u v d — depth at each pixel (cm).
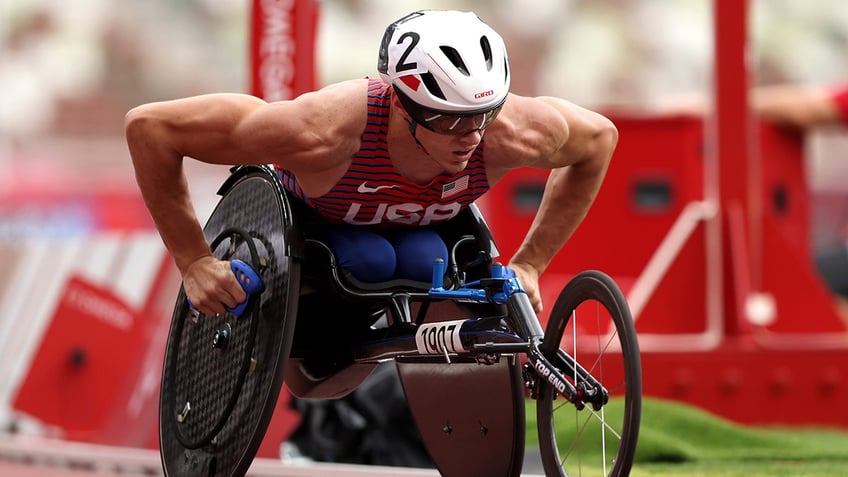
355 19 8475
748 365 2272
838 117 2981
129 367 2311
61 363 2334
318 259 1243
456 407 1376
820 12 8362
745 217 2350
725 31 2353
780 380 2270
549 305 2698
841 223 5156
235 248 1259
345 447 1880
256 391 1170
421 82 1060
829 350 2280
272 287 1184
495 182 1225
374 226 1246
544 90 8456
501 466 1333
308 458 1909
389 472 1641
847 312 3809
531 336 1148
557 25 8581
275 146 1093
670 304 2378
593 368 1220
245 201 1263
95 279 2467
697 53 8512
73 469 1877
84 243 2533
